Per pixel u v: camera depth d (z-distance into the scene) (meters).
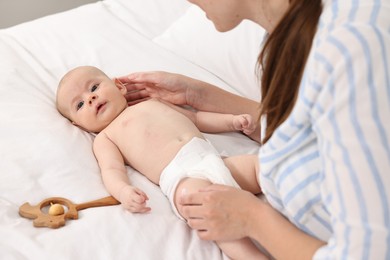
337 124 0.89
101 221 1.27
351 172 0.88
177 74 1.70
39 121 1.56
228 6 1.09
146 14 2.23
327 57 0.88
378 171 0.87
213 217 1.17
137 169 1.52
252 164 1.42
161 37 2.04
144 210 1.31
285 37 0.97
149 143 1.51
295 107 0.96
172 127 1.55
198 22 2.02
